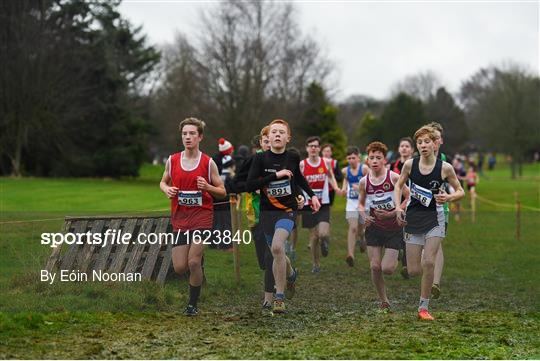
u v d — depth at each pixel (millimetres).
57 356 6410
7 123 51156
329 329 7875
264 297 9133
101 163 54312
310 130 61469
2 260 9273
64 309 8406
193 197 8398
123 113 55656
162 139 60375
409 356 6539
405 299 10070
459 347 7008
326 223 11406
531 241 16469
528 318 8789
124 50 60375
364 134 92938
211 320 8258
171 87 57531
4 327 7395
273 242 8617
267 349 6793
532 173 79000
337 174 13125
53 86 52781
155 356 6465
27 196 31812
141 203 29281
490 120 69250
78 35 54875
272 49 51875
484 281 11852
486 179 62719
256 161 8758
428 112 100188
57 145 53906
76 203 28891
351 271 11594
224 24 51250
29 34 51344
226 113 50438
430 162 8570
